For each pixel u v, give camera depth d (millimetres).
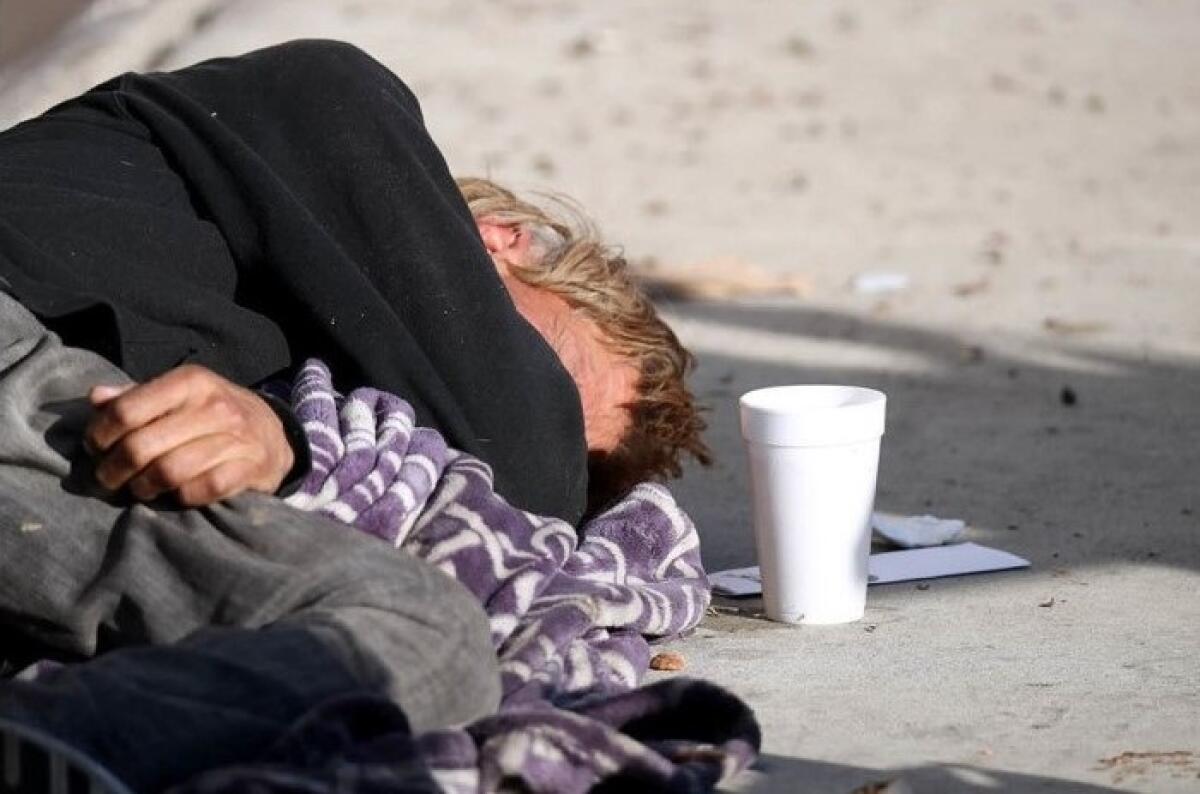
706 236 28141
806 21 48844
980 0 52062
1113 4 52000
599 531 10562
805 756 8648
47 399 8492
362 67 10445
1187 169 34125
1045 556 12461
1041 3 51844
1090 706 9352
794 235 28359
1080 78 43031
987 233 28531
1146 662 10070
